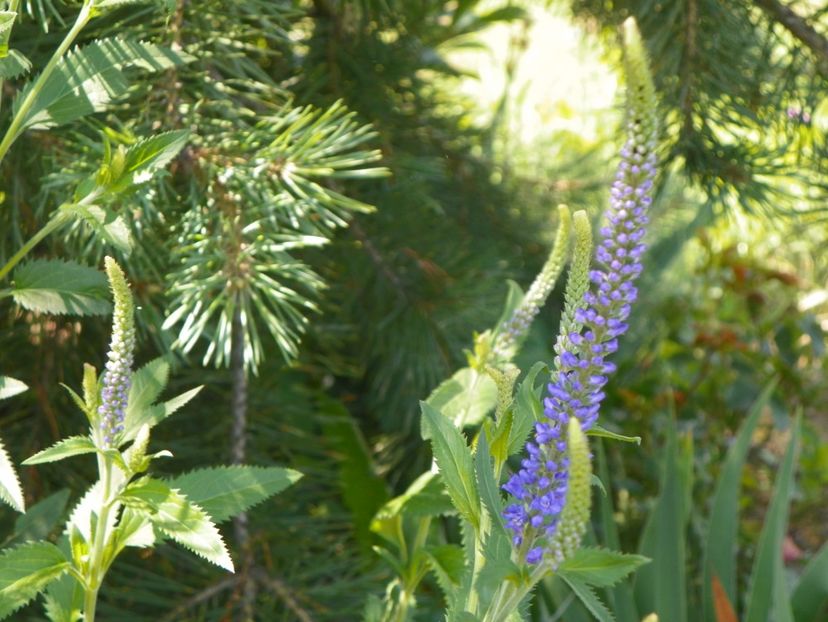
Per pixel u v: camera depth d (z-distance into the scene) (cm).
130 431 96
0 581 93
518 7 187
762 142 137
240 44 121
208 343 147
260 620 141
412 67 165
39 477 139
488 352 108
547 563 81
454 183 178
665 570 150
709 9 132
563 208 104
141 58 100
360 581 142
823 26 136
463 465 89
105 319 137
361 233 154
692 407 222
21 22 120
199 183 116
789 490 150
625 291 83
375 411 177
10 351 139
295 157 115
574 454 77
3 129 118
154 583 138
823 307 262
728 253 226
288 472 99
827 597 149
